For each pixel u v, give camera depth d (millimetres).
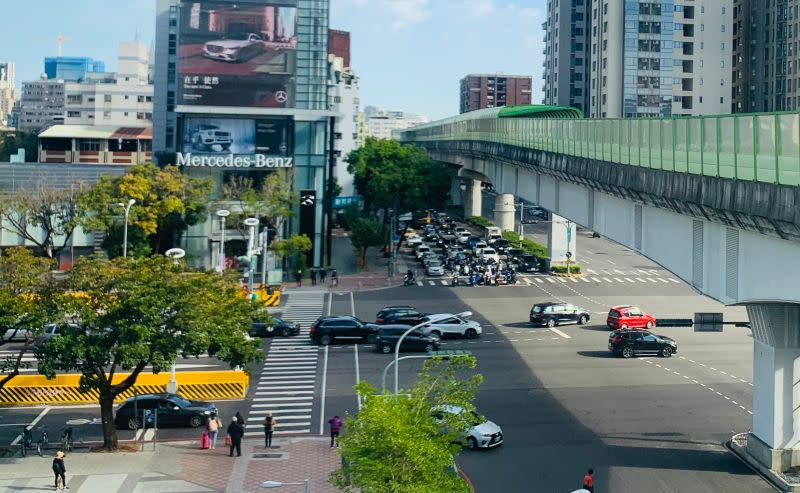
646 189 43438
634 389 55500
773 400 40062
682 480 39594
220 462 42656
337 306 86375
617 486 38781
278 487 39094
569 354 65688
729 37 164750
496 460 42281
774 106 159625
